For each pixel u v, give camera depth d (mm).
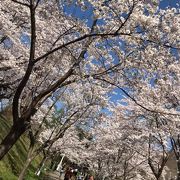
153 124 20188
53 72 14438
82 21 10836
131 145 23703
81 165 46406
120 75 10703
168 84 16766
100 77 10938
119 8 9109
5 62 15211
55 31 13188
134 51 10047
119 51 10078
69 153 38719
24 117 9188
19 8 14727
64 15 11266
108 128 26719
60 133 17203
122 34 9117
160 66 9898
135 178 33500
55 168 66875
